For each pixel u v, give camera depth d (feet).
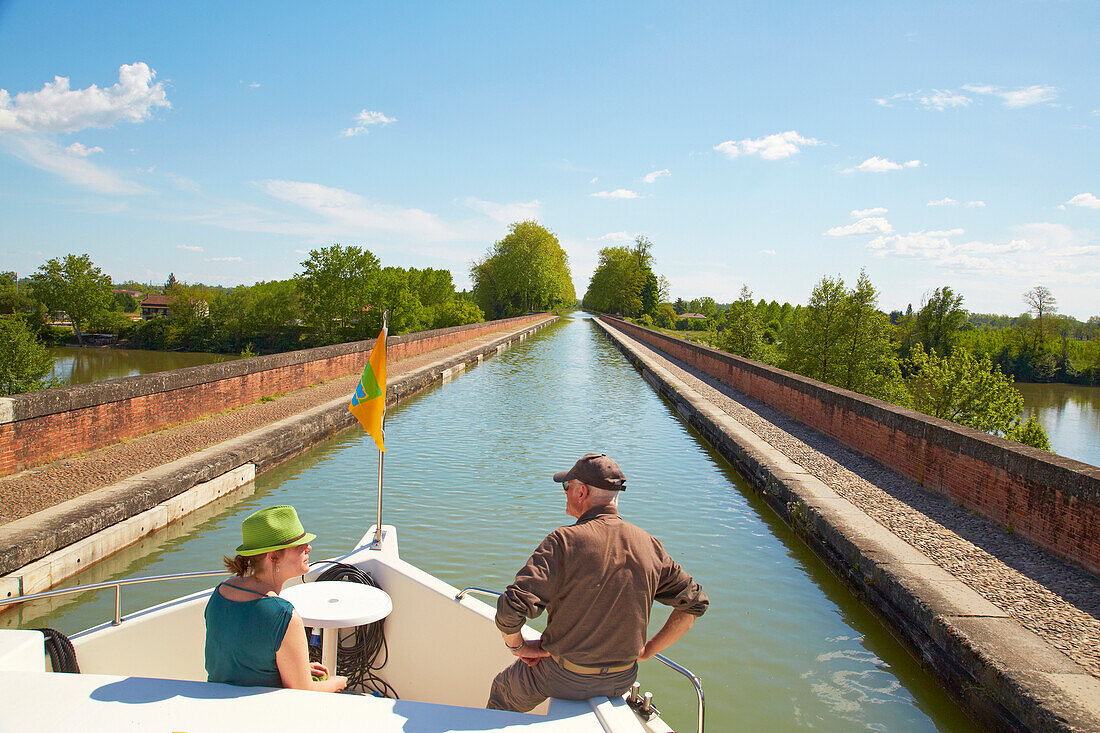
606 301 367.66
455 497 31.45
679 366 94.53
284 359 53.52
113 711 6.84
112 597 20.65
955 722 15.23
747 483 36.11
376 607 10.85
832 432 42.78
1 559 18.88
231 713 6.93
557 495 31.94
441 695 11.99
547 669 8.15
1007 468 24.32
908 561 20.83
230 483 31.37
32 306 213.25
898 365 92.84
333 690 8.77
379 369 14.07
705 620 20.20
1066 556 21.26
